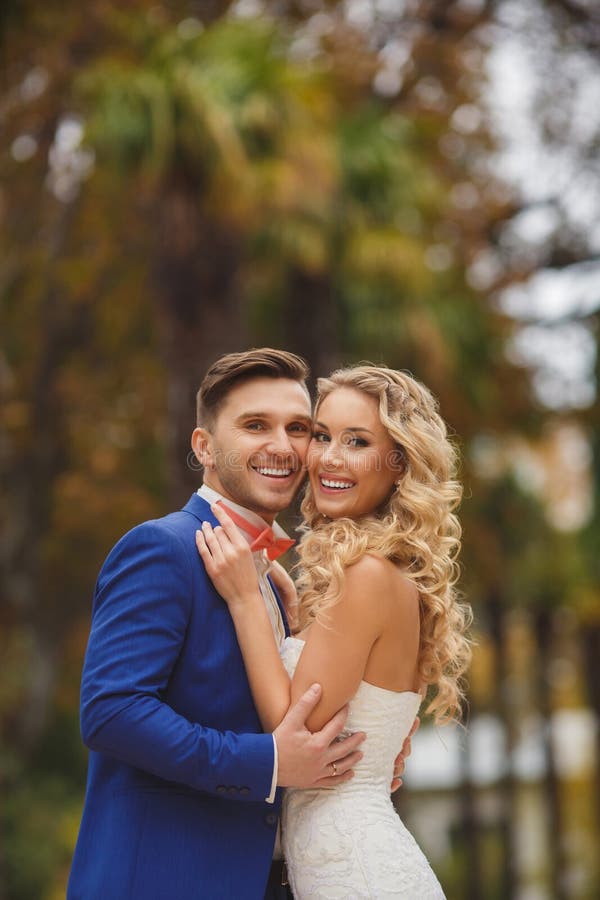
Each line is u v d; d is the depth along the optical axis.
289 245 7.18
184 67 6.44
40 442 11.84
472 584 12.18
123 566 2.29
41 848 10.15
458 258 10.83
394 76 10.59
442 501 2.57
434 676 2.64
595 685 15.20
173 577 2.29
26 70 9.20
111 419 11.91
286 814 2.46
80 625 13.04
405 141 8.59
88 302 11.52
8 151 9.80
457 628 2.82
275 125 6.71
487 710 19.30
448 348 9.28
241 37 6.88
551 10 11.01
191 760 2.14
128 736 2.13
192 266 6.41
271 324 9.24
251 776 2.20
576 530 14.24
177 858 2.22
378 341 8.17
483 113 11.12
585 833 18.55
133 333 11.84
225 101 6.46
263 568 2.54
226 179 6.32
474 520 12.11
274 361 2.52
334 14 10.02
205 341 6.42
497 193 11.61
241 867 2.27
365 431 2.56
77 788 12.19
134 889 2.19
